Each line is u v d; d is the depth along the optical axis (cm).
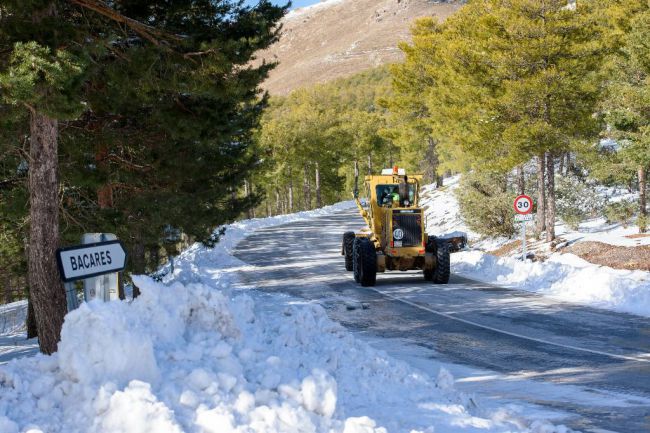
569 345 1038
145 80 966
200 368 430
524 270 1844
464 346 1066
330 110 8125
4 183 1291
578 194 2788
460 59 2491
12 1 793
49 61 756
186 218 1448
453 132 3434
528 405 691
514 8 2283
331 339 722
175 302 533
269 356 521
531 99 2239
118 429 374
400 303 1538
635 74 2141
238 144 1548
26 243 1590
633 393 739
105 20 1018
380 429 431
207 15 1089
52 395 410
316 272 2267
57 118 779
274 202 10562
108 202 1391
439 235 3203
